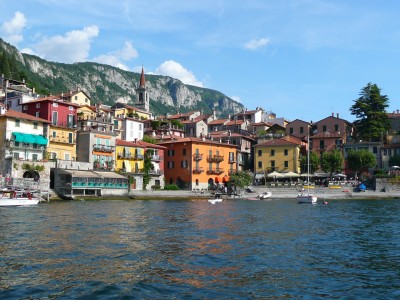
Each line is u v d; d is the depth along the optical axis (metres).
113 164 91.94
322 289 16.95
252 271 19.69
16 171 72.19
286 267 20.62
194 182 107.50
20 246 24.70
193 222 40.22
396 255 24.02
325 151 117.81
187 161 107.75
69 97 117.56
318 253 24.38
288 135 121.62
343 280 18.36
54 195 75.06
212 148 112.81
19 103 94.62
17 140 75.81
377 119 121.31
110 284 16.92
